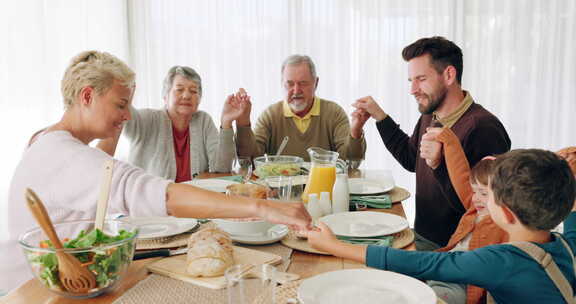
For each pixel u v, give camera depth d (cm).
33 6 302
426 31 368
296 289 96
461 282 105
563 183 104
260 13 388
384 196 173
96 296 95
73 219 118
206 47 397
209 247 103
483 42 364
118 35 386
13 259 119
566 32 354
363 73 380
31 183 113
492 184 111
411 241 128
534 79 361
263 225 126
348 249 111
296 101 271
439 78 188
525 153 108
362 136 240
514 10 357
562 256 106
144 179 107
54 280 88
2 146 285
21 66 295
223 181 197
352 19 378
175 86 246
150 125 247
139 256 113
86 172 108
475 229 148
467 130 179
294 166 200
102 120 124
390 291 92
